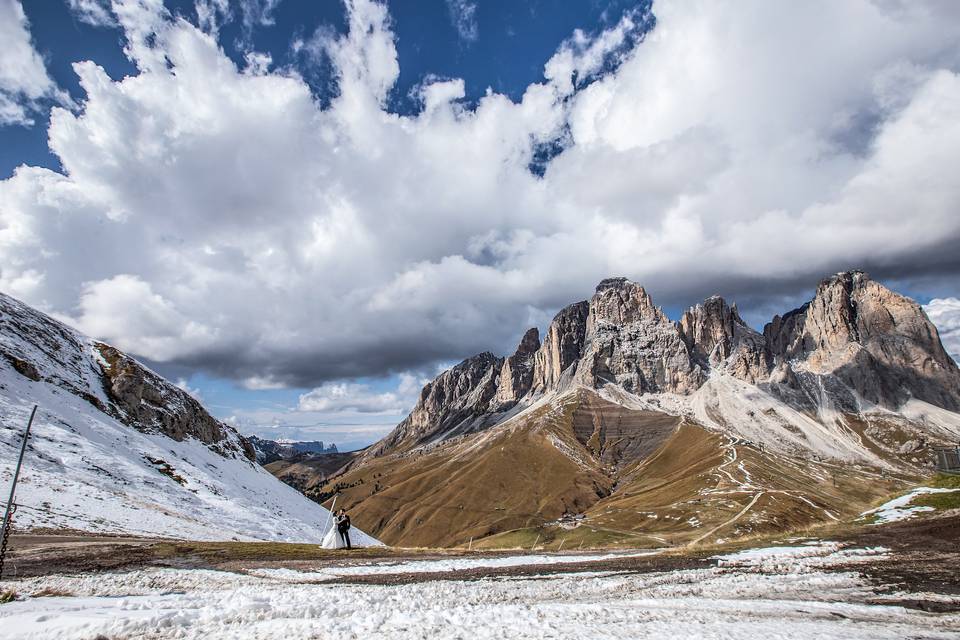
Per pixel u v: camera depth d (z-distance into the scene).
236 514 84.69
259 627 15.37
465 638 14.09
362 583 25.42
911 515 38.16
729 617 16.44
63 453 75.00
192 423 128.38
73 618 15.80
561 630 14.79
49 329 120.38
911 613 16.38
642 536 193.88
